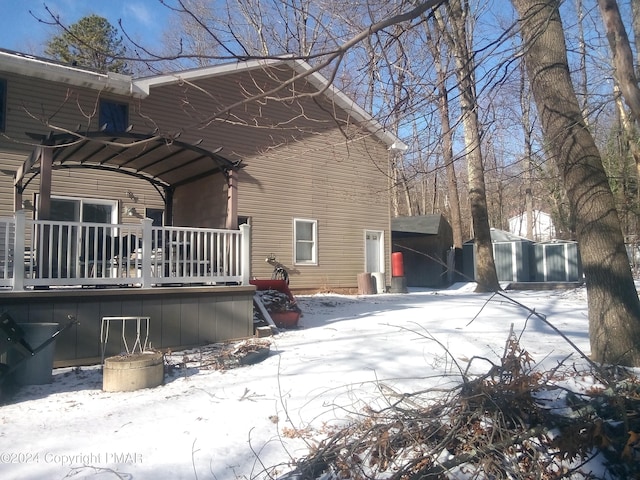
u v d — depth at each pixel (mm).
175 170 10023
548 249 21422
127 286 7727
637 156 10750
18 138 11047
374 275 16953
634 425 3865
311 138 15633
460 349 7074
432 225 21797
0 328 5500
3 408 5047
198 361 6840
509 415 3943
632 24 8297
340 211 16484
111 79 11633
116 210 12359
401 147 8938
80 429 4492
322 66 4445
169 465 3842
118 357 5871
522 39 6738
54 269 8586
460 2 7418
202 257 9797
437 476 3605
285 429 4469
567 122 6551
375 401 4996
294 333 8625
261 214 14695
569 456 3707
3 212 10852
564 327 8945
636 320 6059
